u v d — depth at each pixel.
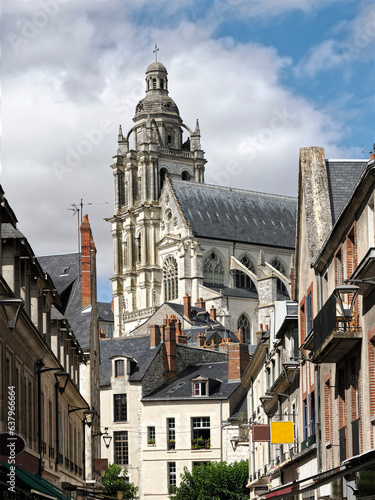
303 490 25.36
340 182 37.88
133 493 87.56
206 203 163.38
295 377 43.75
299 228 40.22
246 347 91.88
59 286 77.44
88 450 68.75
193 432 89.50
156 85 187.25
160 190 167.88
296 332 44.09
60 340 49.34
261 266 160.25
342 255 30.31
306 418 40.88
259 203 170.50
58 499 32.22
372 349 26.05
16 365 32.72
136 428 91.81
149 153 166.62
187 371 96.25
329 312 27.91
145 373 93.00
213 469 80.31
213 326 128.25
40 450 38.25
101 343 100.00
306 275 38.59
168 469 89.81
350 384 28.92
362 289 25.81
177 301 157.38
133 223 165.25
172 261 158.62
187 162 174.88
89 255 75.94
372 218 25.70
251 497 69.69
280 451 49.72
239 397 89.44
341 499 30.73
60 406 49.00
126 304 164.12
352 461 22.09
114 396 93.31
